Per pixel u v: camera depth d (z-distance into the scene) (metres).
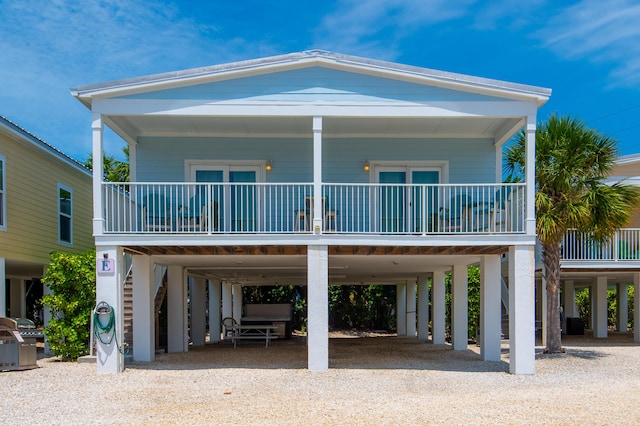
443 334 15.91
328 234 9.59
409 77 9.84
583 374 9.84
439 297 16.00
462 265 13.84
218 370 10.05
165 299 16.80
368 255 11.00
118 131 10.94
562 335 20.25
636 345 15.58
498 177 12.02
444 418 6.38
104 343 9.62
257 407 6.97
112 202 9.80
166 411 6.78
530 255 9.59
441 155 12.09
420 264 13.25
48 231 13.75
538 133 12.05
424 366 10.74
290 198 11.98
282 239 9.56
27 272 15.82
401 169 12.19
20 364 10.07
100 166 9.64
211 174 12.03
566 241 15.14
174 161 11.94
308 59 9.82
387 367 10.54
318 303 9.66
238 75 9.88
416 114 9.88
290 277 17.72
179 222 10.97
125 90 9.65
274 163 12.05
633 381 9.09
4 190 11.56
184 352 13.45
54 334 11.68
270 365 10.77
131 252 10.70
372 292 27.41
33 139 12.48
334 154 12.09
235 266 13.50
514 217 11.03
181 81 9.73
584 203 11.71
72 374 9.61
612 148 11.98
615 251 14.94
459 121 10.94
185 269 13.83
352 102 9.91
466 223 10.05
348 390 8.12
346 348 14.72
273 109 9.88
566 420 6.33
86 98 9.67
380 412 6.67
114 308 9.59
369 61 9.84
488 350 11.59
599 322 18.69
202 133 11.95
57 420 6.36
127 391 8.05
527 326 9.58
